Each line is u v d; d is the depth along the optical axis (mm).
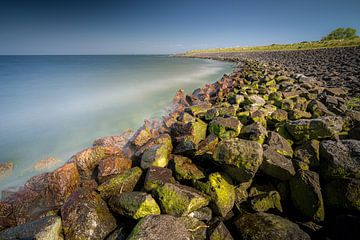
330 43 69250
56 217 3998
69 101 16625
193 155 5672
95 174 5895
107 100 16875
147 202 3891
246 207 4215
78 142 9180
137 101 16328
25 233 3584
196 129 7094
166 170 5238
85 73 39000
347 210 3543
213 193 4172
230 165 4477
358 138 5176
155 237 3146
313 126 5531
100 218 4086
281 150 5094
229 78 21906
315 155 4641
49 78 31250
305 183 3969
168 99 16844
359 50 38562
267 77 15945
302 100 9508
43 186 5293
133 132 9375
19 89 21781
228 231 3705
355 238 3119
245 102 9688
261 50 92812
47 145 8906
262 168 4598
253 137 5715
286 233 3338
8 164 7258
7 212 4809
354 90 11297
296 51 60938
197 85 24328
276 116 7496
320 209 3676
